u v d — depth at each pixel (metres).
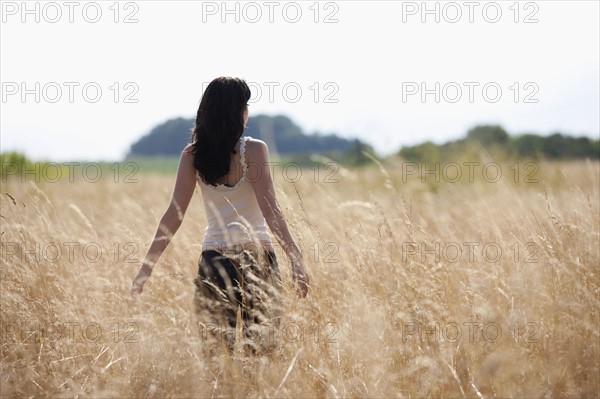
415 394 6.32
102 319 7.56
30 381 6.76
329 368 6.61
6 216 9.80
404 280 7.79
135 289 6.87
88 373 6.88
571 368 6.46
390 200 13.84
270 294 6.73
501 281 7.77
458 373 6.51
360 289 7.59
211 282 6.76
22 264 8.43
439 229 10.52
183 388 6.35
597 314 7.11
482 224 10.66
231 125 6.68
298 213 8.56
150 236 10.21
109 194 18.89
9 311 7.64
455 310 7.46
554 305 7.14
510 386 6.19
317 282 7.85
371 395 6.14
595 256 8.22
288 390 6.19
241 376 6.45
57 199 16.28
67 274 8.85
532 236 8.64
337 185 15.70
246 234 6.71
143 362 6.76
